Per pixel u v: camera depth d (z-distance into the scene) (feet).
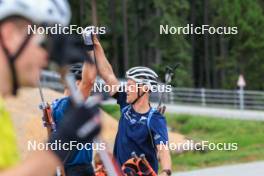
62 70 19.02
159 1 411.75
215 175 116.47
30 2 18.99
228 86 444.14
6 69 18.75
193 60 465.06
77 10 415.23
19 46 18.74
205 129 227.81
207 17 454.81
